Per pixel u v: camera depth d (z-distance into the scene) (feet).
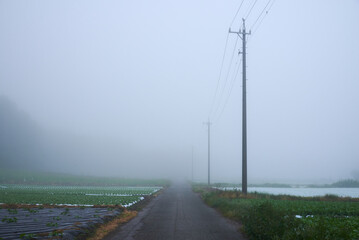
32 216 56.03
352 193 150.82
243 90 95.35
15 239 35.78
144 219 58.03
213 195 97.19
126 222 54.29
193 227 48.62
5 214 59.00
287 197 94.53
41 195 115.85
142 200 101.04
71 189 175.11
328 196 98.63
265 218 37.40
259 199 84.23
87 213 60.90
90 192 145.18
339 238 30.04
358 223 42.70
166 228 47.70
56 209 68.85
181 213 67.82
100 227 46.80
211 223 52.85
